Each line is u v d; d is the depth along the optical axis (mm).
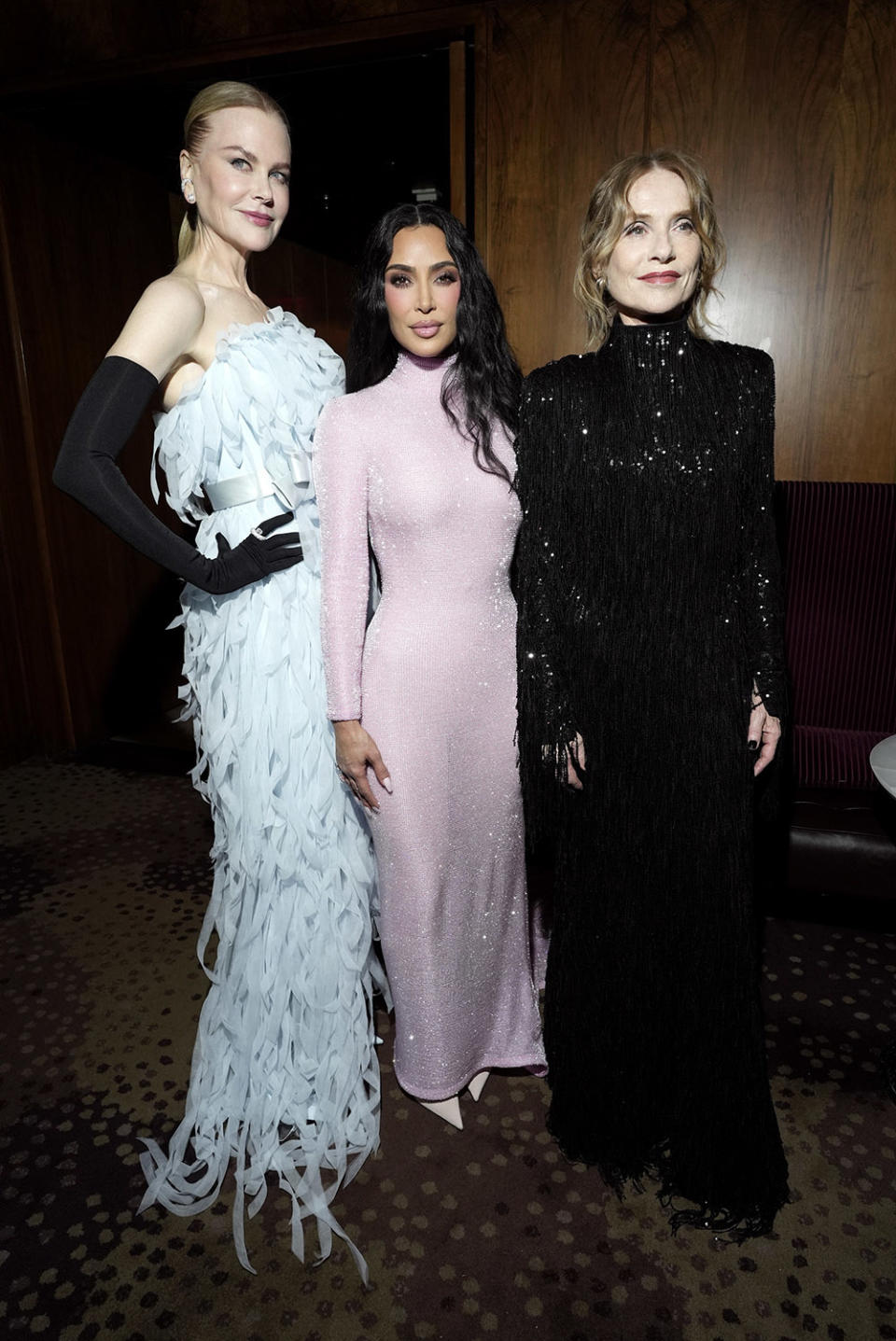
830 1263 1453
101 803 3260
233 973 1646
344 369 1630
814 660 2646
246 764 1541
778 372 2629
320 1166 1631
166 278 1420
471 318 1459
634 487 1341
